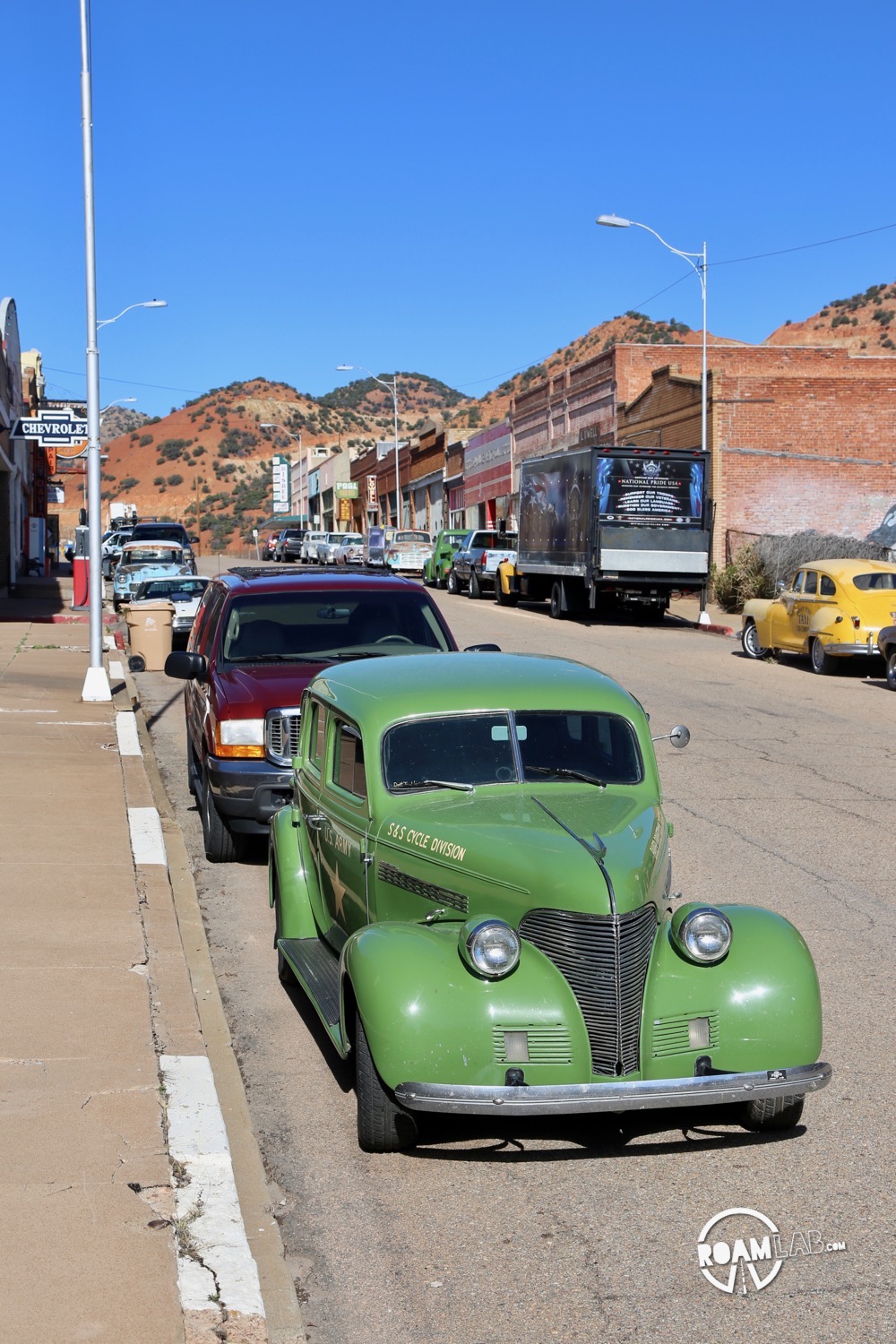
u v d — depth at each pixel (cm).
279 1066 630
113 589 3356
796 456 3522
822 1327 407
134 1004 659
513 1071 492
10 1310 389
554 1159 527
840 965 765
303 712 746
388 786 596
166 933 787
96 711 1666
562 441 4788
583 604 3092
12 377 3691
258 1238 463
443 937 523
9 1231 434
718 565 3497
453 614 3306
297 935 709
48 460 6569
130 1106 537
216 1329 386
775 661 2316
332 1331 407
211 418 18425
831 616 2095
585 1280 435
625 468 2859
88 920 798
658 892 551
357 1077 526
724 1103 530
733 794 1256
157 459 17388
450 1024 492
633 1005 511
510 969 498
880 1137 545
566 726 612
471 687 623
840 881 953
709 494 2894
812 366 4053
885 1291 427
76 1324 384
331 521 9500
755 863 1002
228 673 1009
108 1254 422
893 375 3969
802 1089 502
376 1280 437
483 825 552
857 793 1264
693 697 1869
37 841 991
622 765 611
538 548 3250
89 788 1188
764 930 540
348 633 1052
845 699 1877
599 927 507
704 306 2986
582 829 548
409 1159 529
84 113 1680
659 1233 466
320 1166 522
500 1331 406
